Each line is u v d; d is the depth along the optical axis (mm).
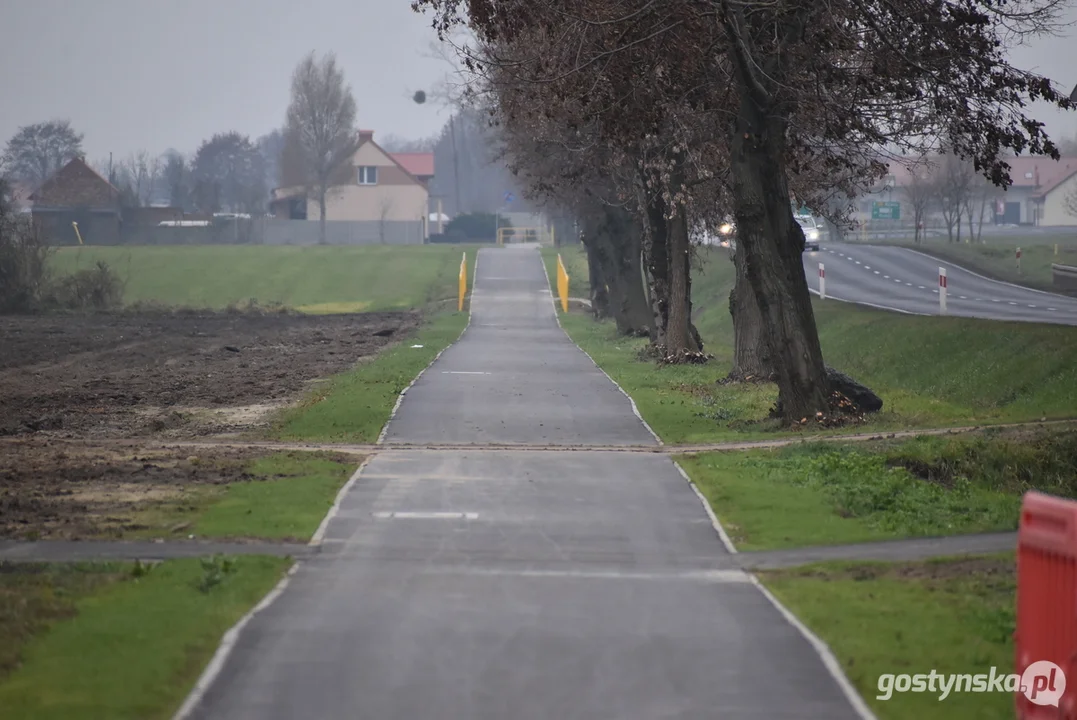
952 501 41750
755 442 57406
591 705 20812
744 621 26312
